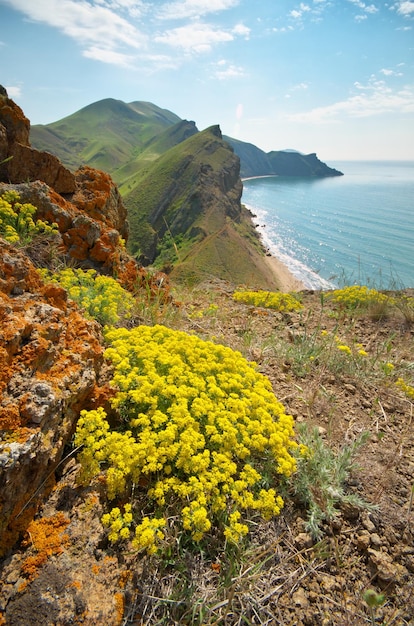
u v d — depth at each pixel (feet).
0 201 17.72
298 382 15.75
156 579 7.57
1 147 22.59
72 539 7.56
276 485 10.38
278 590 7.89
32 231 18.65
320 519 9.45
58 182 24.77
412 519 9.62
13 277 10.80
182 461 9.16
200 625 6.70
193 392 10.87
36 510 7.75
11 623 6.09
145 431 9.45
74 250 21.13
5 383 7.98
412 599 7.91
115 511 7.78
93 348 11.17
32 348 8.89
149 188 377.09
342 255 222.89
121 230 31.37
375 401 14.49
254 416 11.44
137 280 22.43
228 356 13.43
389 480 10.82
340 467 10.67
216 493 8.73
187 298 27.32
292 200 558.97
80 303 15.61
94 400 10.32
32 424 7.67
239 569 7.99
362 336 22.58
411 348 20.72
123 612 6.98
